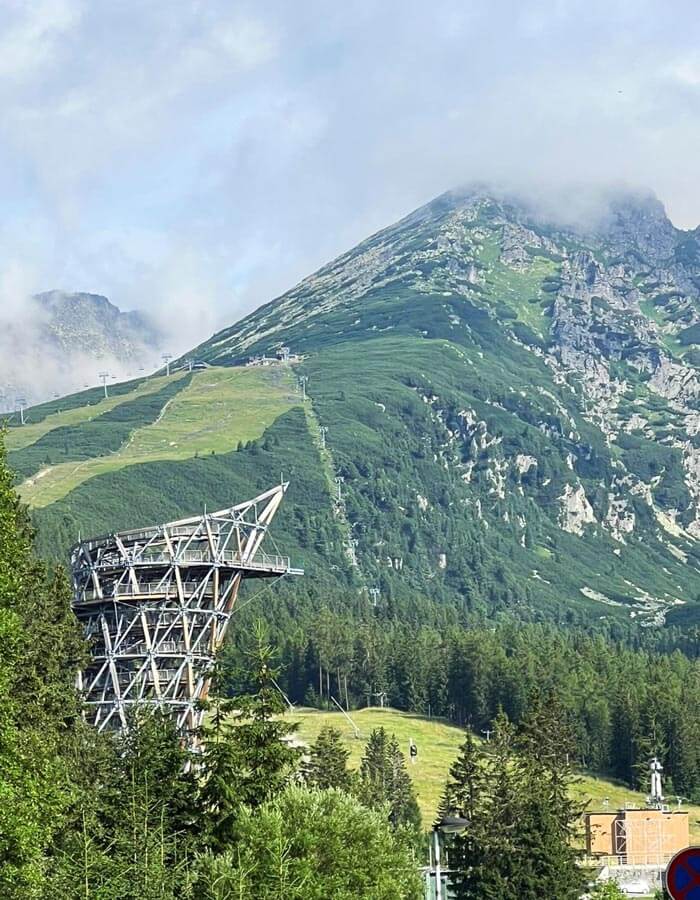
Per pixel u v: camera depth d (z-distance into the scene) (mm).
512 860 132250
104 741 111500
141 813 91375
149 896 79812
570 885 132625
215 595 167375
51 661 108000
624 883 189875
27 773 66312
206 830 93062
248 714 100688
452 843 137875
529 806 135750
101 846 86500
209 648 166500
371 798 149500
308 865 84375
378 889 89375
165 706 151250
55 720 100000
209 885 81812
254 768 97875
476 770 155125
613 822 197250
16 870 62062
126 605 164875
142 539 169000
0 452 77938
